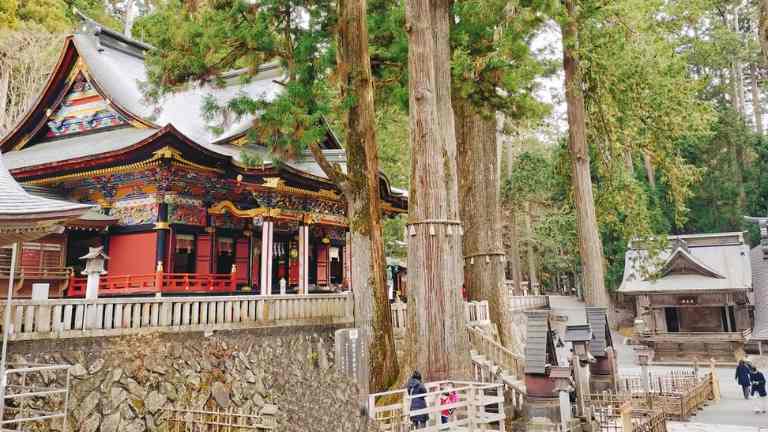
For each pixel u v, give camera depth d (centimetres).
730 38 3678
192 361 1132
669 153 2131
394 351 1408
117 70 2083
